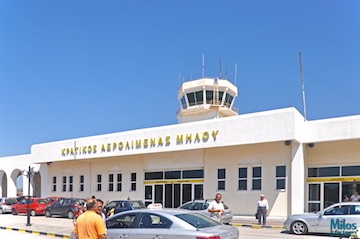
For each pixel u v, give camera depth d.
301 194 24.17
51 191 40.75
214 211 13.11
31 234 19.95
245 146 27.36
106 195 35.53
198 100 42.12
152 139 30.36
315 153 25.16
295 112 23.73
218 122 26.92
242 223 23.00
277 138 24.11
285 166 25.42
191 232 9.51
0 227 22.98
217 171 28.62
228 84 42.72
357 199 22.44
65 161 39.50
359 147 23.59
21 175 48.28
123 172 34.66
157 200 31.94
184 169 30.56
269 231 19.55
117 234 10.47
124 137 32.22
